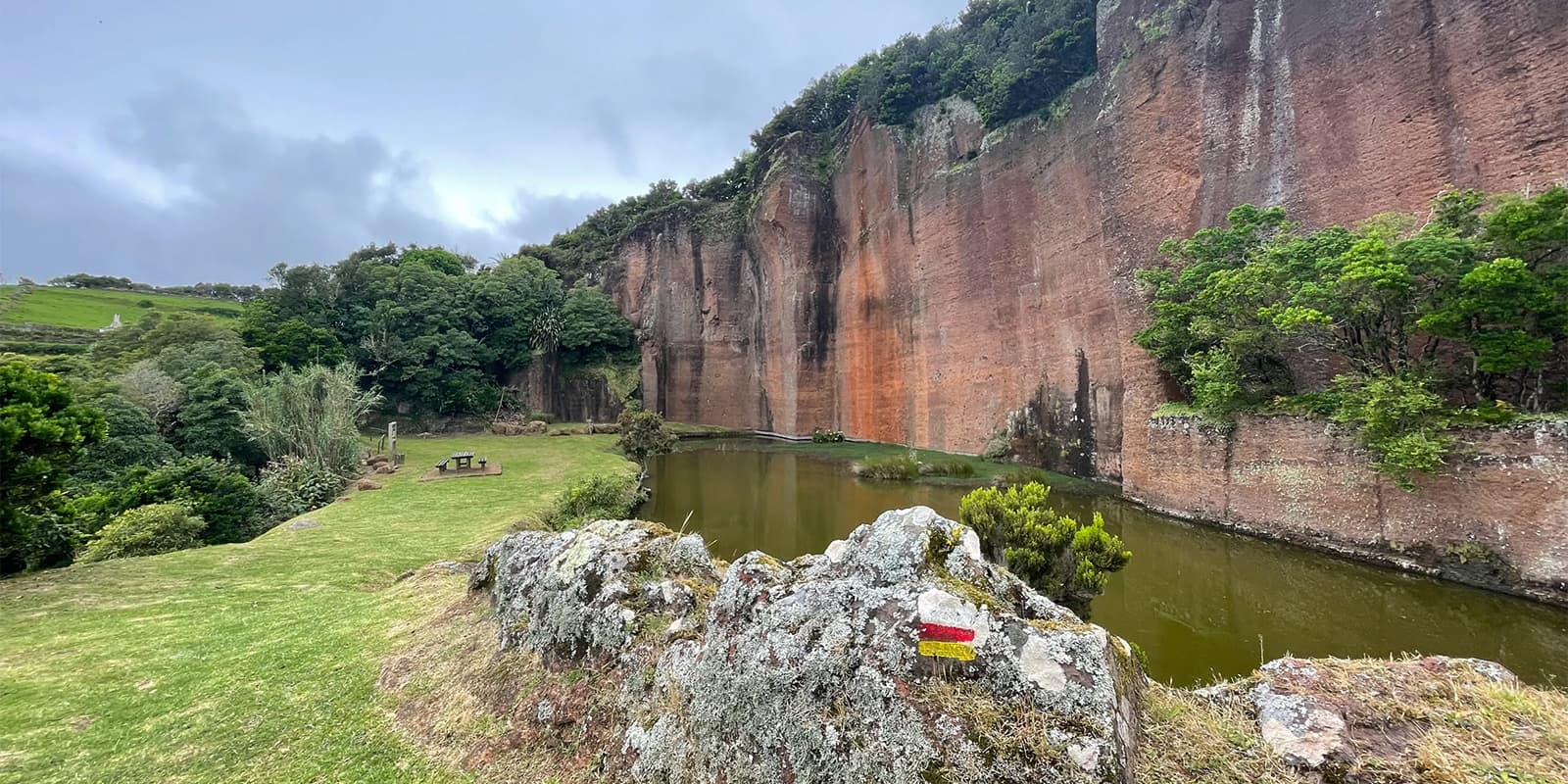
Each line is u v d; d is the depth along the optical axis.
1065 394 26.50
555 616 5.35
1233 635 9.77
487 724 4.91
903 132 38.75
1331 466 13.60
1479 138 13.73
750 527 18.12
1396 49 15.23
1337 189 16.34
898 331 39.31
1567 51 12.38
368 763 4.66
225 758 4.88
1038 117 28.55
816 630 3.44
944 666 3.09
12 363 11.02
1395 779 2.98
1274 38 17.78
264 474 21.86
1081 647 3.05
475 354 51.88
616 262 60.66
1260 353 16.34
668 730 3.89
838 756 3.04
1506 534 10.73
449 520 16.22
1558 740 3.14
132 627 8.20
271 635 7.57
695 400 55.41
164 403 27.09
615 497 18.86
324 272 50.25
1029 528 9.34
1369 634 9.58
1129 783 2.76
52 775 4.73
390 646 6.79
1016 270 29.81
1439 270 11.90
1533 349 11.08
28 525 11.12
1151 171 20.28
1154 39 20.27
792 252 46.47
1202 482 16.89
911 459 27.73
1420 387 12.01
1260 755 3.25
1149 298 19.97
